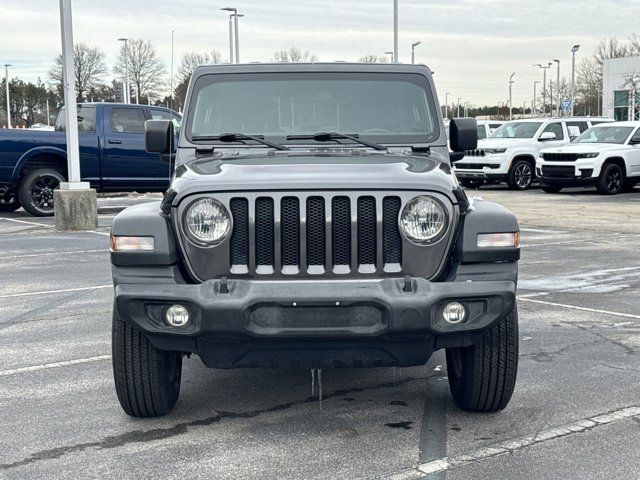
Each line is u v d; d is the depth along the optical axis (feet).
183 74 221.46
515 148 75.77
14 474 13.16
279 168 14.79
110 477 13.03
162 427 15.31
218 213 13.82
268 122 18.07
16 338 22.11
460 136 18.24
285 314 13.42
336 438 14.67
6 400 16.92
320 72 18.45
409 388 17.60
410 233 13.87
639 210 56.75
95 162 53.16
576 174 68.90
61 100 237.25
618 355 19.95
